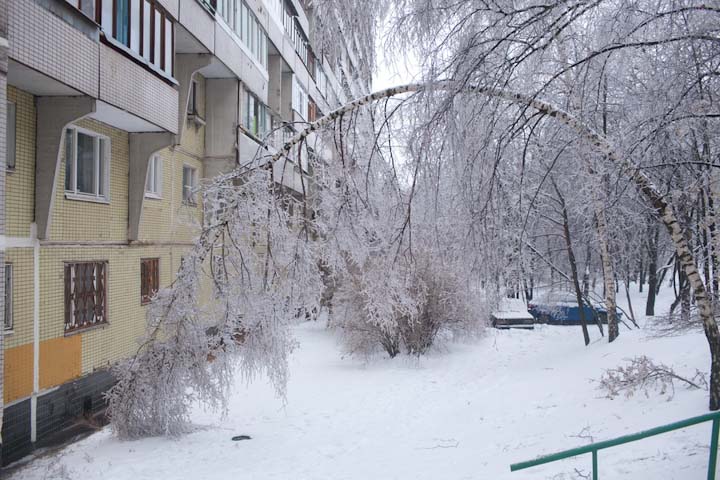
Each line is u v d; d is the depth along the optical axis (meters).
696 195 8.07
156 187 15.18
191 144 17.64
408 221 7.73
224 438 10.06
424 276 16.94
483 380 14.65
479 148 6.88
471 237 7.42
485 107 6.85
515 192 7.88
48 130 9.94
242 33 18.86
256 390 14.30
